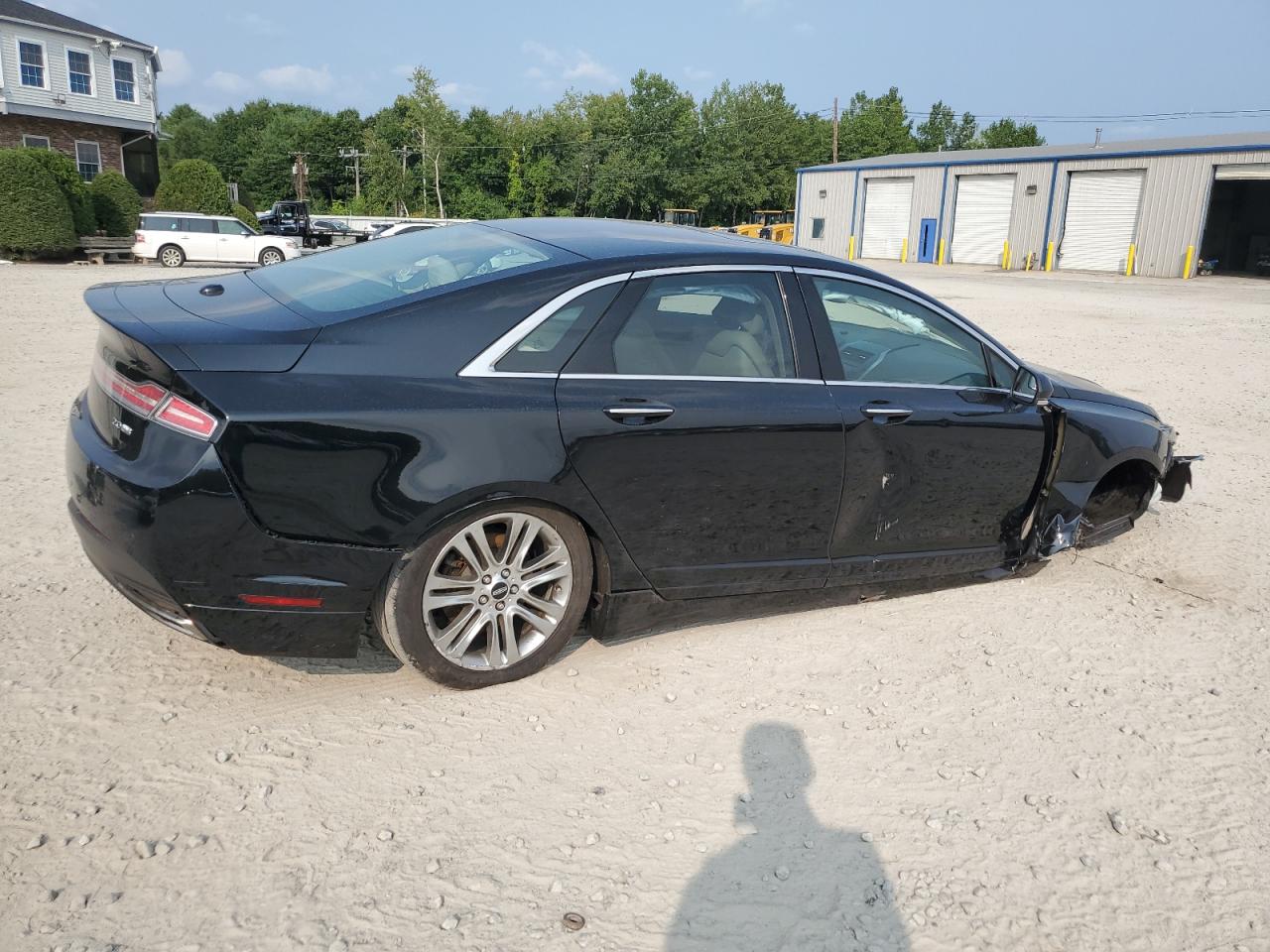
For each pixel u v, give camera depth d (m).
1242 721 3.45
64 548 4.30
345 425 2.76
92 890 2.29
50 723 2.94
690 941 2.28
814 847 2.65
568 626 3.36
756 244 3.83
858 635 3.95
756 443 3.44
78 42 34.84
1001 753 3.16
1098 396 4.67
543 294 3.15
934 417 3.85
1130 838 2.77
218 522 2.68
